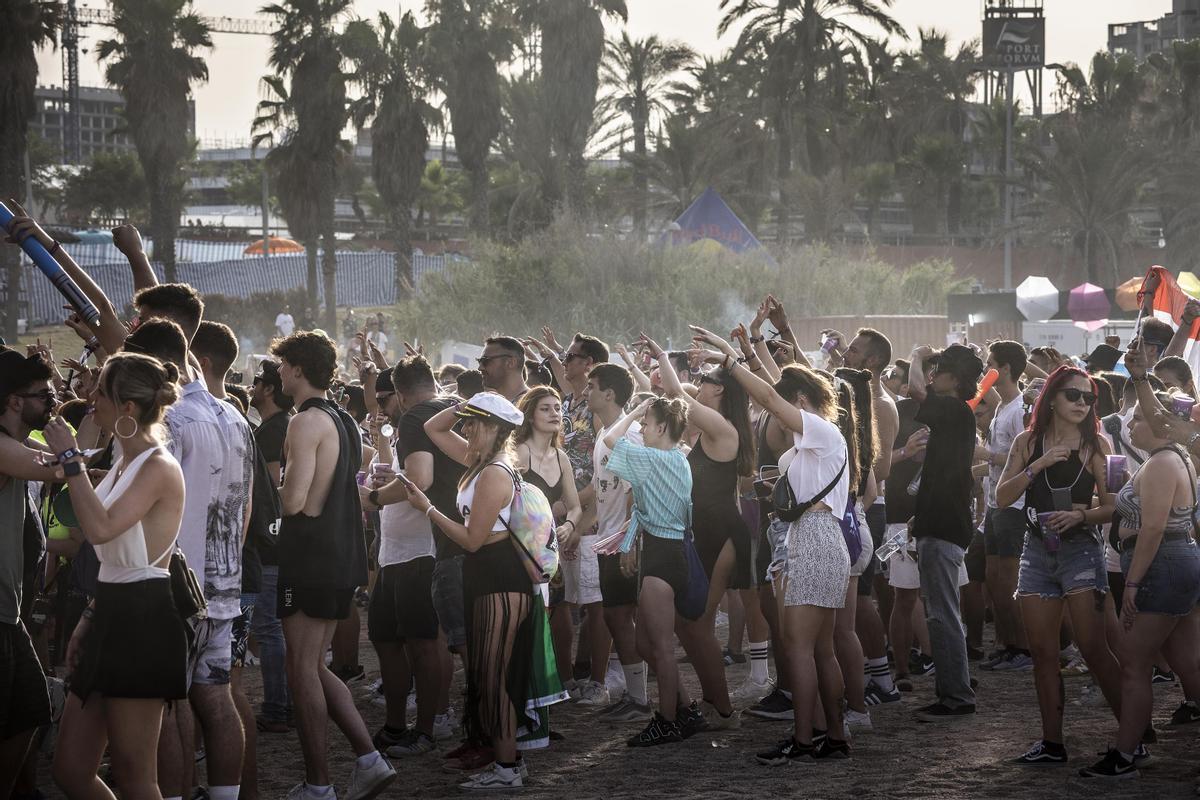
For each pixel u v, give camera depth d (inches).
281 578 267.0
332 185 2303.2
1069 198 2662.4
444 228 4190.5
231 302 2397.9
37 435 335.3
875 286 1963.6
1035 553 298.8
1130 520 288.7
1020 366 410.0
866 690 373.1
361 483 343.3
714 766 304.3
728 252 1894.7
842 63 2495.1
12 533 234.4
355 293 2901.1
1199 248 2790.4
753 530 430.3
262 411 337.1
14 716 232.8
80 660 214.5
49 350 263.6
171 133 2213.3
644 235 1926.7
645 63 2664.9
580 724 355.6
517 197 2733.8
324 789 267.0
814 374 310.2
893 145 3348.9
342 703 271.1
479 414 284.4
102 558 211.2
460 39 2164.1
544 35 2132.1
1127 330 1221.1
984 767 296.7
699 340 357.7
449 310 1820.9
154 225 2277.3
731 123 2516.0
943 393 347.9
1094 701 363.6
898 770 295.4
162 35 2177.7
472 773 298.4
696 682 411.8
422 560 320.8
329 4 2193.7
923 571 351.3
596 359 404.8
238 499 244.2
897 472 402.9
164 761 232.8
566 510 351.6
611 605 353.1
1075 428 295.6
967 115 3599.9
